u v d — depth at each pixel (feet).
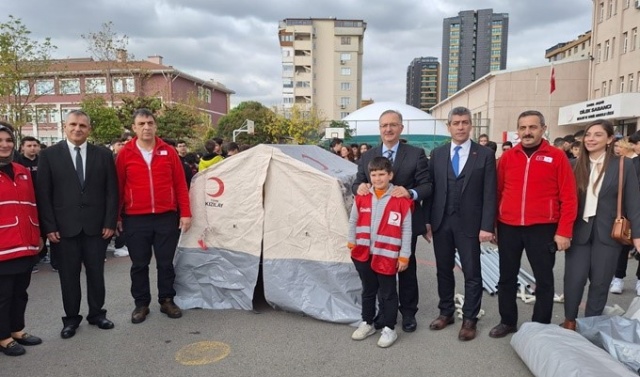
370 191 12.54
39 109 69.46
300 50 238.89
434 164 13.08
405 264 11.93
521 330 11.50
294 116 115.44
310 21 242.78
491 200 12.31
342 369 11.05
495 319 14.23
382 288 12.28
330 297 14.03
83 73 99.96
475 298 12.73
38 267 21.20
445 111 161.17
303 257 14.24
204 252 15.21
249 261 14.76
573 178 11.68
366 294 12.66
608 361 9.21
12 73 56.24
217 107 152.66
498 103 106.73
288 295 14.20
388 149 13.34
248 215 14.67
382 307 12.86
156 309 15.26
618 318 11.23
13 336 12.54
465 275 12.82
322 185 13.92
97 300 13.58
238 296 14.93
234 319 14.21
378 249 12.10
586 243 12.15
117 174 13.66
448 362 11.36
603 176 11.91
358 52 245.04
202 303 15.20
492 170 12.35
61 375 10.89
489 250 22.62
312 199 14.05
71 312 13.15
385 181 12.16
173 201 14.28
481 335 12.97
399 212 12.05
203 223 15.16
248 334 13.09
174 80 122.01
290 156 14.73
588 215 11.96
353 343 12.48
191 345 12.42
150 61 128.36
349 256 13.85
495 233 13.15
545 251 12.01
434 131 97.91
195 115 91.25
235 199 14.79
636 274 18.38
